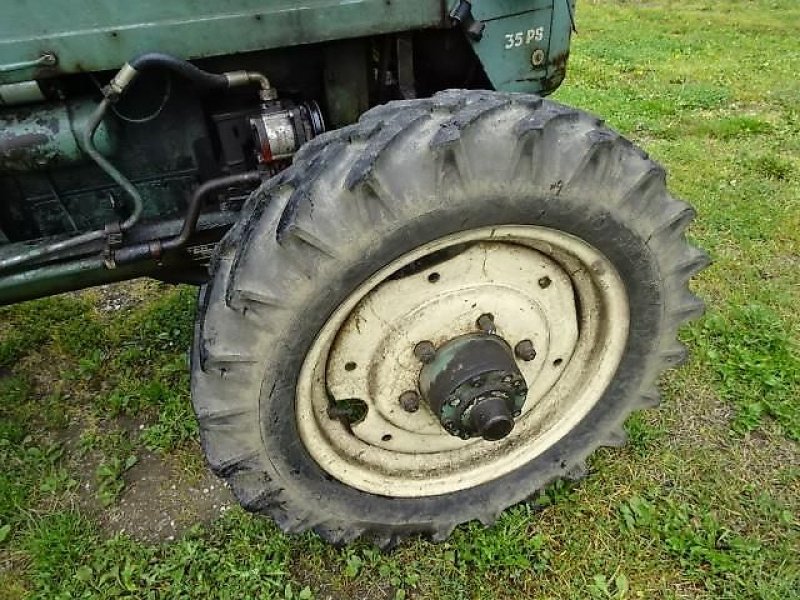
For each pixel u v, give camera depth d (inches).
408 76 101.0
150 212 100.0
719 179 195.2
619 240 84.2
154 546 105.0
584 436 104.1
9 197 93.0
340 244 72.2
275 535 104.0
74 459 120.0
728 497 107.2
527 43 104.8
